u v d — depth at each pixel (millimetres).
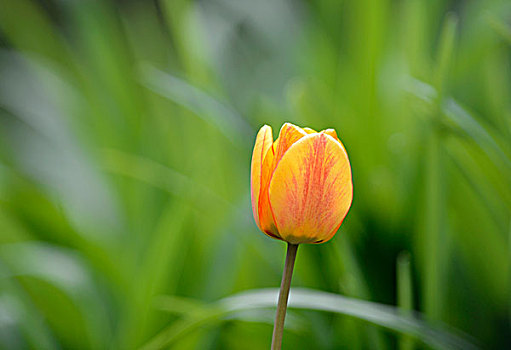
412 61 1182
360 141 1202
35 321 1216
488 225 1073
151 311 1122
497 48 1277
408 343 966
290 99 1278
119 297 1317
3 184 1485
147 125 1672
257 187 833
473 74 1296
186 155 1508
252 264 1137
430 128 1009
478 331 1066
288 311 1055
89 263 1362
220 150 1280
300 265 1078
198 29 1473
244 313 1024
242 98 1661
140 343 1116
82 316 1270
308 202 821
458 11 1524
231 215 1135
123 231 1515
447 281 1066
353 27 1468
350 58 1486
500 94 1258
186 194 1181
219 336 1075
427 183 1015
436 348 932
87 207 1648
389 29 1464
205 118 1271
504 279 1067
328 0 1674
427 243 1000
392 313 947
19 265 1313
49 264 1317
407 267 989
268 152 834
